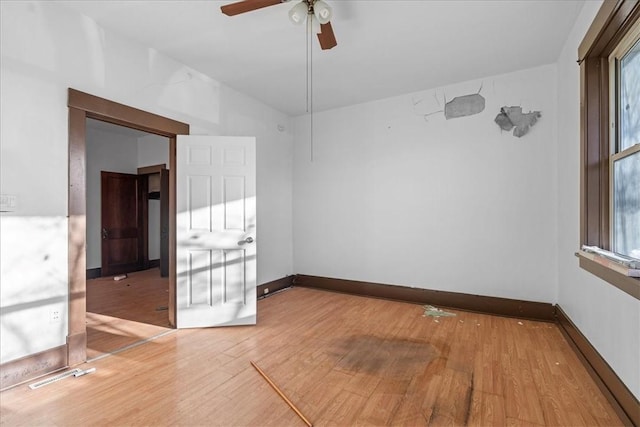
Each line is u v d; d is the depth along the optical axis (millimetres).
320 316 3584
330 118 4754
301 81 3797
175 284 3244
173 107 3248
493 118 3646
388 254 4297
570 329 2777
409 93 4145
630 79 2029
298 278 5031
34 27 2264
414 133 4113
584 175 2365
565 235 3006
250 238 3344
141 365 2428
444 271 3926
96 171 5887
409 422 1777
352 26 2707
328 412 1861
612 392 1904
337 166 4699
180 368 2379
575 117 2680
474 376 2260
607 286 2027
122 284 5184
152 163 6281
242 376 2266
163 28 2729
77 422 1775
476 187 3742
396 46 3031
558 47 3035
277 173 4793
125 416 1823
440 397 2010
